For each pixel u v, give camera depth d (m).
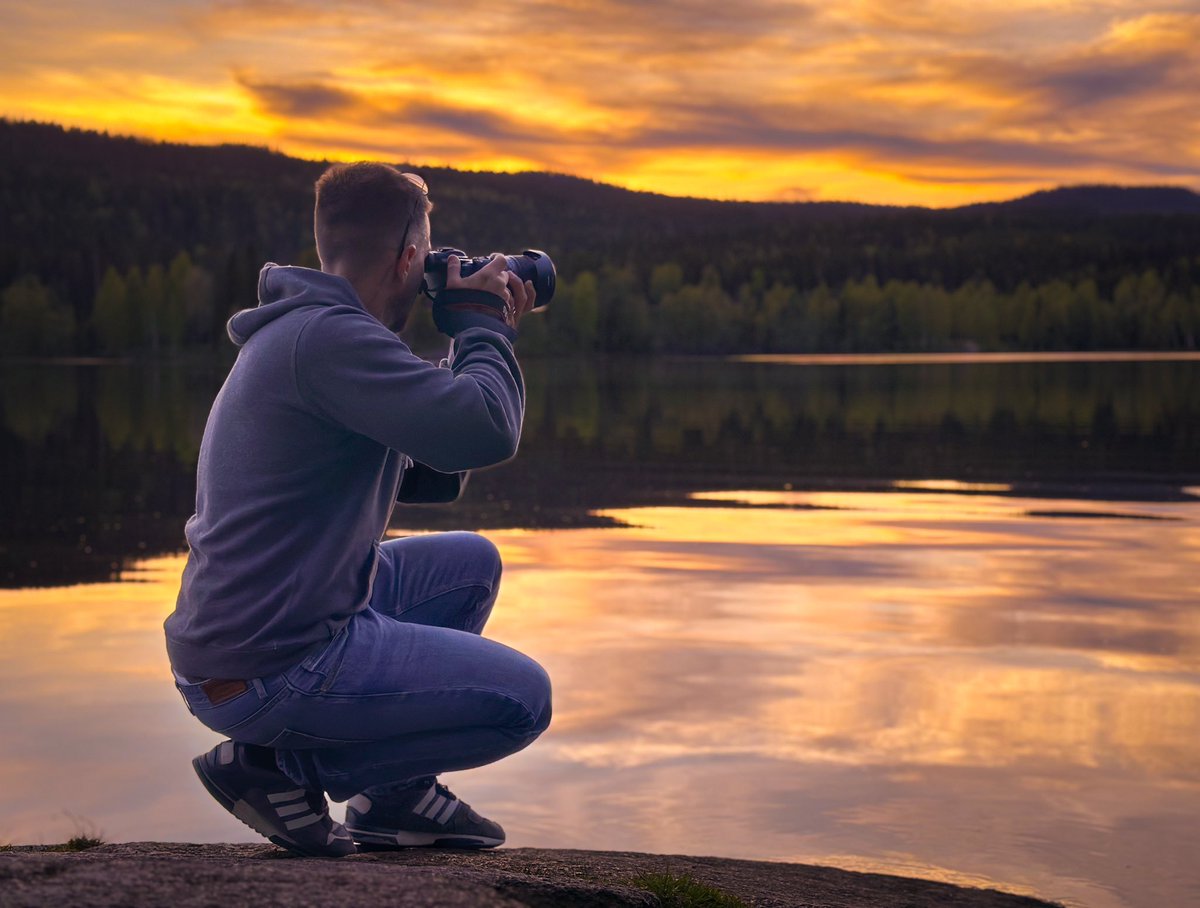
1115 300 187.62
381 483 2.35
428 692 2.30
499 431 2.29
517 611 9.61
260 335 2.27
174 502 19.22
